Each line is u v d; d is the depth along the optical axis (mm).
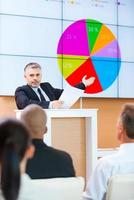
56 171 1763
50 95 3717
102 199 1930
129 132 1947
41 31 5152
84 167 2832
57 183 1501
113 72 5586
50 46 5199
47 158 1762
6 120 1023
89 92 5406
